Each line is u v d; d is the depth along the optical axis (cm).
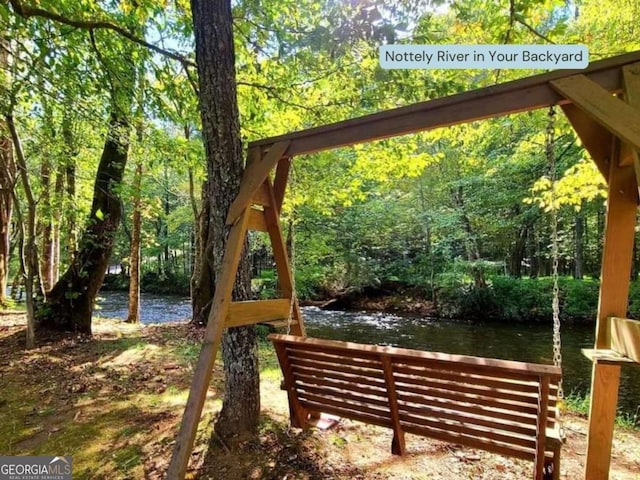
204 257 705
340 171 657
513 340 866
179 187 1526
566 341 844
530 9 321
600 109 166
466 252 1209
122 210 624
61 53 380
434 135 499
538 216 1066
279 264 290
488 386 197
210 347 222
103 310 1289
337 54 350
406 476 220
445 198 1195
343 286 1351
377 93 386
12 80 457
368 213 1255
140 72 430
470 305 1105
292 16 377
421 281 1260
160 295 1830
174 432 270
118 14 379
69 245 704
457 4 320
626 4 451
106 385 369
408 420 234
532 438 196
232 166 264
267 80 419
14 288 1066
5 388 358
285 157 270
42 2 339
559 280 1088
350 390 250
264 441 254
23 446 256
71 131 569
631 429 301
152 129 502
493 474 221
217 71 259
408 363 216
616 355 194
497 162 975
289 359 266
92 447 254
